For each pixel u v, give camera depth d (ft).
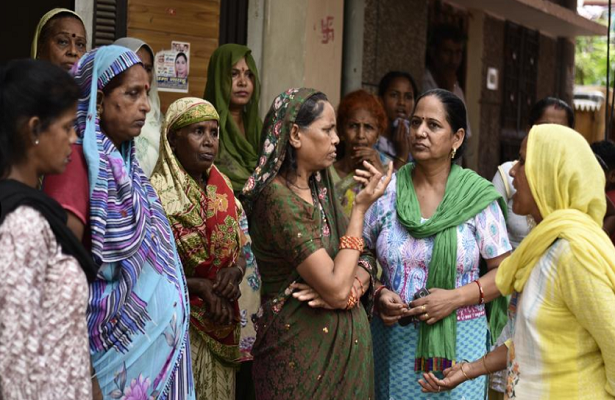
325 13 20.13
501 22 31.99
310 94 10.62
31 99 7.46
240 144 15.51
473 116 30.32
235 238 12.31
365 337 10.79
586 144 9.48
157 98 13.99
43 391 7.14
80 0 16.07
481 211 11.97
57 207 7.54
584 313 8.95
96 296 8.87
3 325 6.99
